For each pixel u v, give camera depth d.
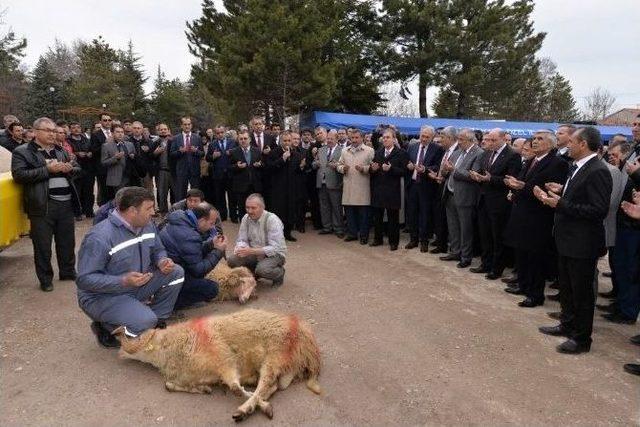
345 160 7.97
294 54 15.40
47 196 5.38
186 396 3.36
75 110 33.56
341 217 8.70
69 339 4.27
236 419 3.03
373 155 7.85
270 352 3.35
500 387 3.56
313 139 9.97
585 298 4.09
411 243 7.87
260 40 15.74
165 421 3.07
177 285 4.37
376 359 3.97
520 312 5.11
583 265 4.04
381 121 14.86
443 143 7.23
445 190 7.05
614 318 5.06
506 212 6.02
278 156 8.12
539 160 5.09
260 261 5.74
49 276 5.55
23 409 3.20
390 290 5.75
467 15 20.52
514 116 32.50
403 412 3.23
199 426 3.03
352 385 3.55
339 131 8.87
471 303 5.36
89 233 3.83
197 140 9.63
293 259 7.14
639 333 4.72
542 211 5.08
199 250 4.79
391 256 7.38
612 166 5.00
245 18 16.27
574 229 4.07
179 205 6.05
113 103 35.75
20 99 33.91
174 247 4.68
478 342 4.33
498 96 21.72
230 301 5.29
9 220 5.34
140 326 3.82
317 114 14.44
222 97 18.30
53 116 34.59
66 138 9.38
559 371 3.83
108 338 4.07
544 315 5.03
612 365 3.96
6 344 4.17
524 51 20.95
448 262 7.07
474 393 3.48
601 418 3.19
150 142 10.02
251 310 3.65
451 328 4.64
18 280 5.91
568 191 4.09
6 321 4.66
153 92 40.19
